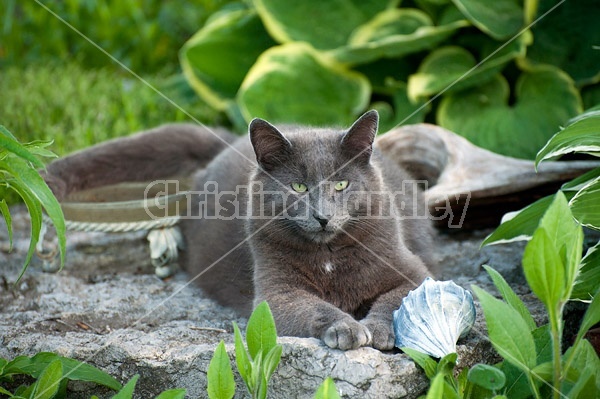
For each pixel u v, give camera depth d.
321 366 2.69
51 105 5.58
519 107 4.68
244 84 5.01
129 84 6.36
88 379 2.81
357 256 3.23
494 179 4.11
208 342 3.08
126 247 4.35
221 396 2.54
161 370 2.88
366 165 3.31
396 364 2.70
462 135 4.64
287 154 3.26
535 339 2.72
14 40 6.77
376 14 5.27
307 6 5.28
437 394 2.34
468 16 4.67
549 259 2.36
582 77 4.78
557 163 4.06
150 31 6.65
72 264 4.10
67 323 3.38
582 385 2.43
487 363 2.93
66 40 6.83
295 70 5.05
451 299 2.80
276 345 2.58
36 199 2.81
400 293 3.11
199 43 5.58
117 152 4.31
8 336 3.23
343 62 4.99
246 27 5.59
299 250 3.25
